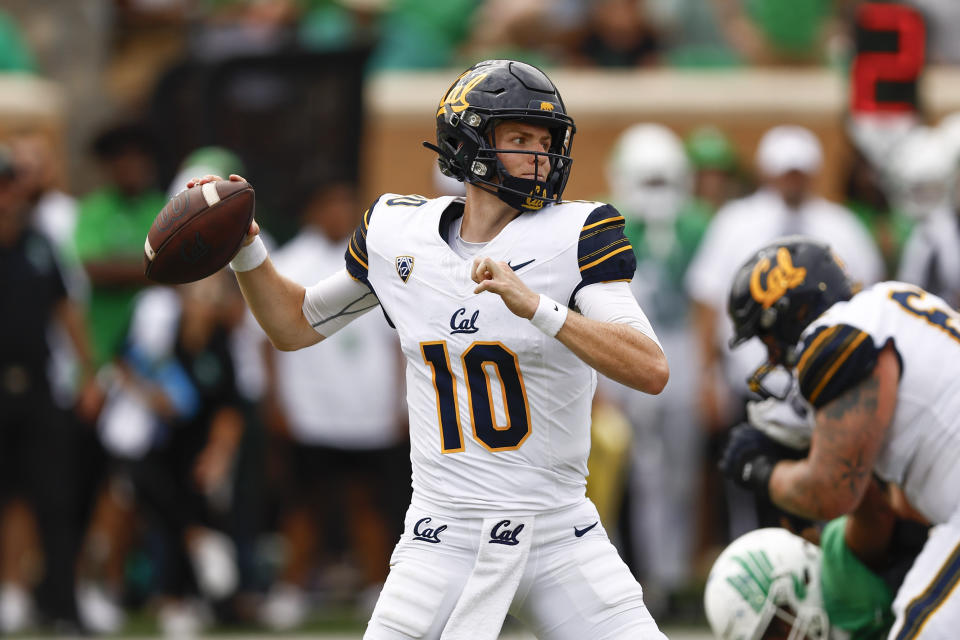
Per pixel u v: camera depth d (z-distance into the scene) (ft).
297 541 92.84
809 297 49.70
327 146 100.37
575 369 43.78
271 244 99.76
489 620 43.50
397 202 46.26
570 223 43.78
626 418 92.02
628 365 41.93
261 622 89.86
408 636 44.11
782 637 52.34
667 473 93.71
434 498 44.52
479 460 43.83
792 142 93.86
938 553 46.47
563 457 44.06
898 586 51.24
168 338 87.25
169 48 128.16
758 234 93.30
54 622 86.69
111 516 91.04
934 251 94.02
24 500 88.63
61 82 131.85
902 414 46.93
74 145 126.41
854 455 46.88
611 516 91.09
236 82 99.86
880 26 98.94
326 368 92.79
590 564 44.11
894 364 46.75
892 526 51.21
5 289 86.02
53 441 86.69
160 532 87.76
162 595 87.66
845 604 51.75
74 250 94.79
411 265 44.75
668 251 94.99
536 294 41.70
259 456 90.27
